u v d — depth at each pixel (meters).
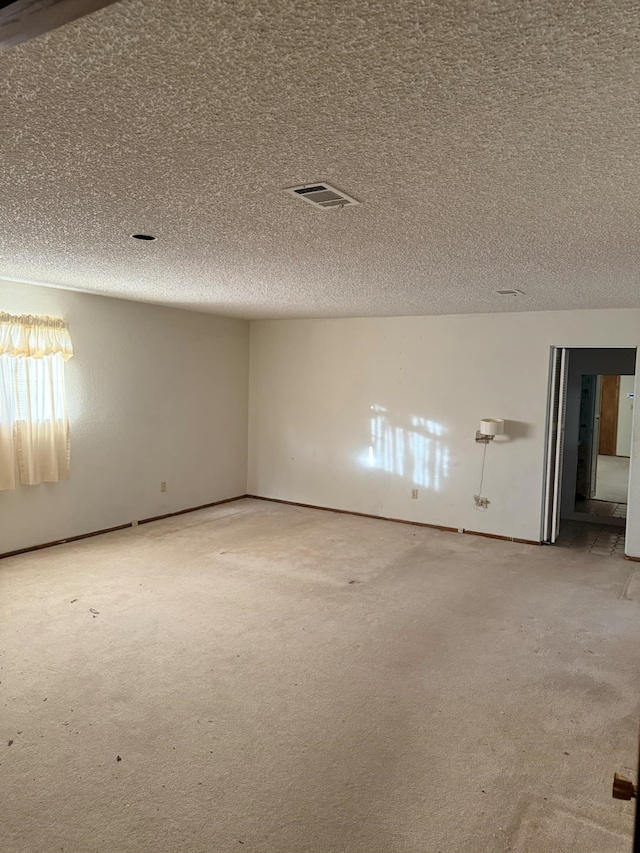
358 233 2.88
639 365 5.30
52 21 0.96
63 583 4.49
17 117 1.64
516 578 4.83
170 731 2.71
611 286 4.24
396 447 6.59
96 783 2.37
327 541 5.80
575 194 2.23
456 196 2.28
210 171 2.06
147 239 3.10
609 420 10.72
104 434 5.77
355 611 4.10
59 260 3.74
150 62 1.32
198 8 1.11
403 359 6.49
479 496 6.12
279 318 7.20
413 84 1.41
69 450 5.41
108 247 3.32
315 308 5.99
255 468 7.66
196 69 1.35
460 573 4.93
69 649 3.46
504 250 3.18
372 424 6.73
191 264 3.75
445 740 2.70
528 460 5.86
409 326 6.43
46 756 2.52
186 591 4.40
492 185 2.15
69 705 2.89
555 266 3.58
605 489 8.24
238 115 1.61
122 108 1.58
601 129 1.65
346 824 2.18
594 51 1.24
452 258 3.41
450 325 6.20
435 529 6.35
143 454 6.20
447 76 1.37
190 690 3.05
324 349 7.00
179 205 2.47
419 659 3.44
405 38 1.21
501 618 4.03
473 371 6.10
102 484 5.80
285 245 3.15
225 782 2.39
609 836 2.15
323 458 7.10
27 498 5.15
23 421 5.00
